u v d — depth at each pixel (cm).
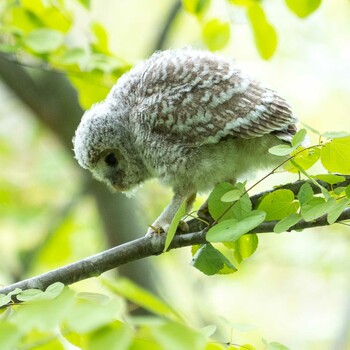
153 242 850
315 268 1720
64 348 632
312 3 1079
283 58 1962
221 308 1970
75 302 582
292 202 755
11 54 1280
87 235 1788
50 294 599
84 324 552
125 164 1021
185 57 935
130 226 1591
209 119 895
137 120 950
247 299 1970
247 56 1972
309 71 1991
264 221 765
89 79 1177
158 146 930
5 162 1928
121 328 565
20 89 1527
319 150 758
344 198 715
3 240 1834
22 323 570
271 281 1989
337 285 1956
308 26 1927
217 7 1348
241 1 1116
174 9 1625
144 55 1705
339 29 1953
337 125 1991
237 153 916
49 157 1936
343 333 1582
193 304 1731
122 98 994
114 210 1588
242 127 888
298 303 1975
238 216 744
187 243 839
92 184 1584
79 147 1023
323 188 720
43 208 1845
